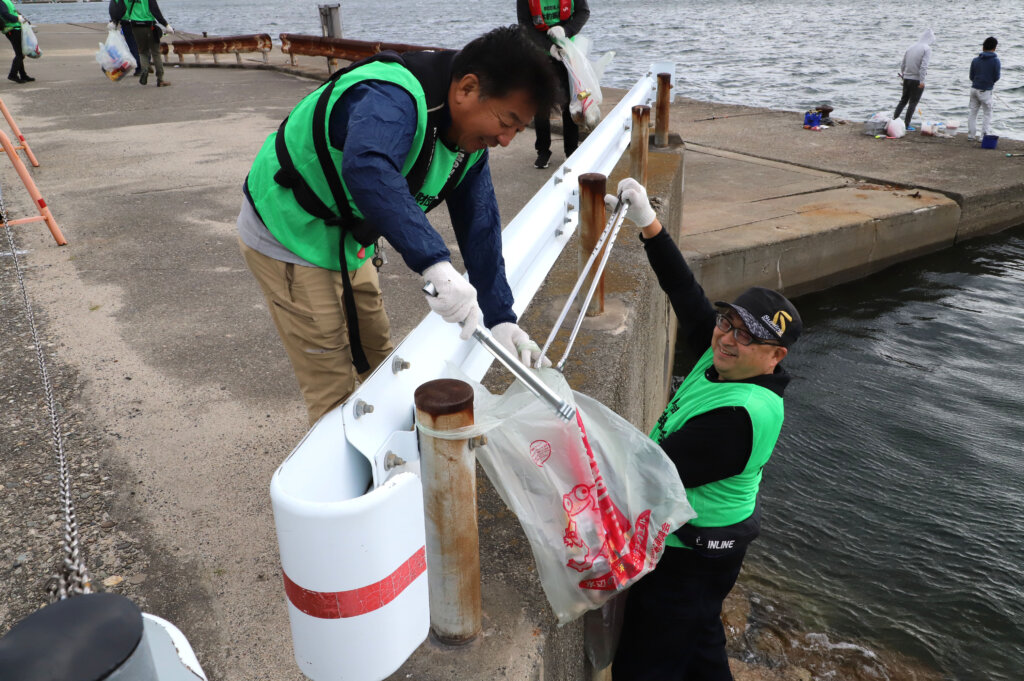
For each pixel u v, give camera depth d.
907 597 3.94
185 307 4.04
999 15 65.75
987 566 4.15
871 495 4.81
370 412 1.42
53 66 14.52
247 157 7.37
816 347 6.76
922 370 6.36
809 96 22.97
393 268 4.66
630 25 68.00
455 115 1.66
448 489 1.44
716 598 2.28
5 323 3.84
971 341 6.82
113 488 2.53
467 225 2.06
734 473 2.07
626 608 2.32
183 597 2.04
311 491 1.20
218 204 5.89
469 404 1.38
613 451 1.80
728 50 40.25
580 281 2.02
